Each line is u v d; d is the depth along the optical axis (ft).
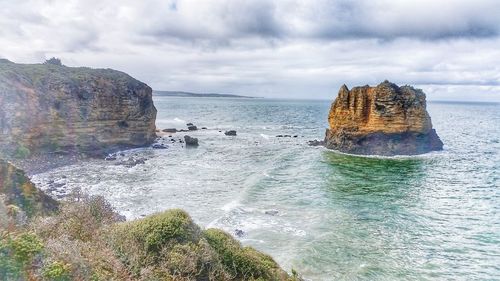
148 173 176.65
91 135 226.79
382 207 130.41
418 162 221.87
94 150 223.30
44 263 27.94
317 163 215.31
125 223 47.44
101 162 201.57
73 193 62.69
